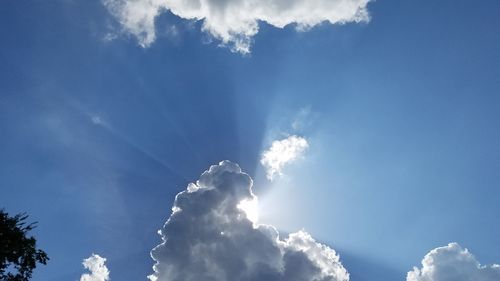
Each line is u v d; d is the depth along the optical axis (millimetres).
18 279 26766
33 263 27531
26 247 26828
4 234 25406
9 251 25625
